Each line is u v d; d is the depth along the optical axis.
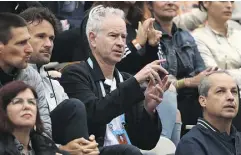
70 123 12.88
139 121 14.48
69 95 14.29
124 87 13.60
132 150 12.88
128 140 14.49
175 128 16.84
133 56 16.77
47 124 12.88
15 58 13.04
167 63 18.30
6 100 11.52
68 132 12.86
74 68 14.42
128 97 13.60
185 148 13.69
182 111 17.55
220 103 13.95
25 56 13.09
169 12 18.88
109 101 13.61
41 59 14.05
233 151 13.86
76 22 19.84
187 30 20.30
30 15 14.05
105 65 14.59
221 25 19.61
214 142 13.81
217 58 19.25
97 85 14.41
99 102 13.70
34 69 13.57
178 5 19.36
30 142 11.80
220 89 14.00
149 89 14.05
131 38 18.30
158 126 14.52
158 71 13.88
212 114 14.02
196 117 17.53
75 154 12.62
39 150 11.74
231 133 14.12
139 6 18.77
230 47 19.52
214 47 19.31
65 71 14.49
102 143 14.04
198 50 19.11
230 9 19.53
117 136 14.38
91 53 14.64
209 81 14.11
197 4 21.47
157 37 16.77
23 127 11.54
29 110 11.56
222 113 13.91
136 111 14.55
